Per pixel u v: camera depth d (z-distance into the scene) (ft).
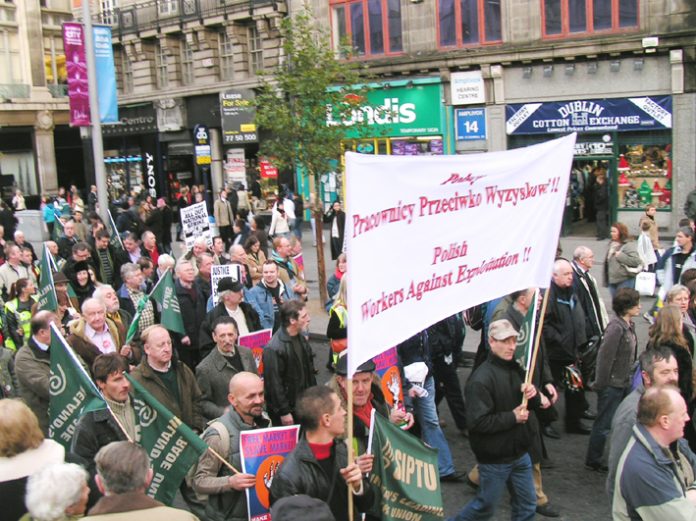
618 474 14.62
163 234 69.97
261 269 36.58
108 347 26.58
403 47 79.46
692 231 37.65
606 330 23.76
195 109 105.50
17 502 14.03
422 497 16.47
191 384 20.85
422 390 23.21
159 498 16.35
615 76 68.54
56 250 45.37
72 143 138.31
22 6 128.16
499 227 17.63
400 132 80.89
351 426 14.28
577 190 73.10
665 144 67.51
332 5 83.92
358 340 14.39
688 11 63.98
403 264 15.53
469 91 75.87
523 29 72.02
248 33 97.91
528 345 18.84
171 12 103.96
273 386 21.98
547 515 21.76
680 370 20.77
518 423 18.39
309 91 47.80
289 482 14.42
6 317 31.99
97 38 61.93
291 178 91.86
